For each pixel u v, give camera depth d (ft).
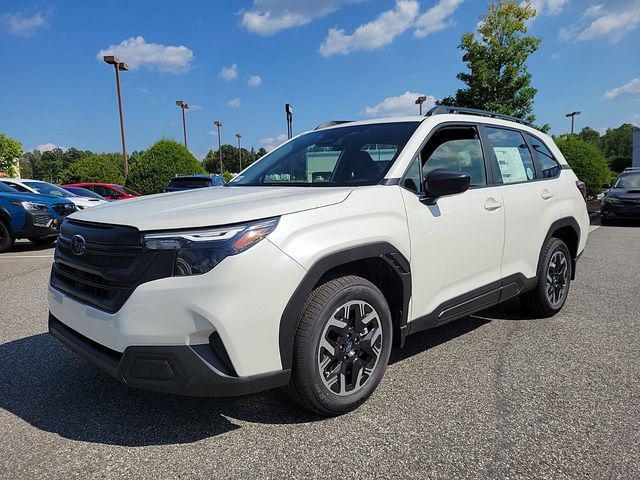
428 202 10.61
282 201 8.61
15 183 39.29
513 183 13.46
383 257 9.48
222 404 9.86
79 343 8.96
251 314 7.77
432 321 10.86
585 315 15.65
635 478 7.36
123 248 8.04
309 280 8.32
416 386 10.57
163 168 78.89
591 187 60.90
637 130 126.21
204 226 7.77
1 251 32.65
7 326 15.42
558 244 14.97
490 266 12.33
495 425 8.92
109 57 76.69
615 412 9.34
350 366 9.36
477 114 13.51
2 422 9.27
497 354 12.38
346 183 10.50
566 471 7.55
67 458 8.07
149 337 7.68
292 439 8.55
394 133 11.53
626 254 27.40
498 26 55.77
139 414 9.52
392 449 8.20
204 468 7.74
